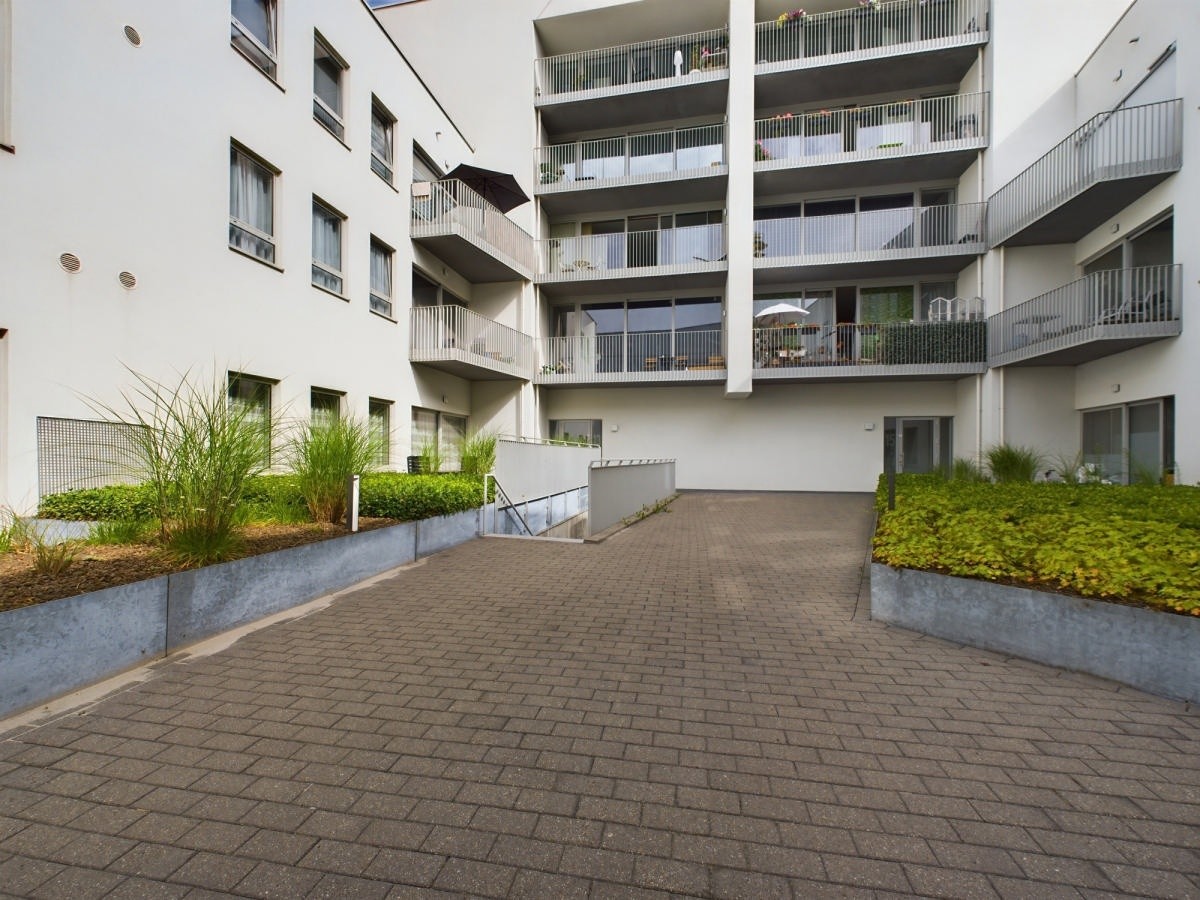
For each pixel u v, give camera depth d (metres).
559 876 1.93
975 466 14.16
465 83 18.00
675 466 17.86
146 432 4.80
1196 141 9.99
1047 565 3.96
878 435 17.42
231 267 8.50
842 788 2.42
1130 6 11.98
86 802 2.29
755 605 5.14
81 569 3.92
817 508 13.19
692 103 17.81
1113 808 2.29
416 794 2.36
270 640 4.14
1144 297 11.31
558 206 18.80
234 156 8.77
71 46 6.37
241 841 2.08
